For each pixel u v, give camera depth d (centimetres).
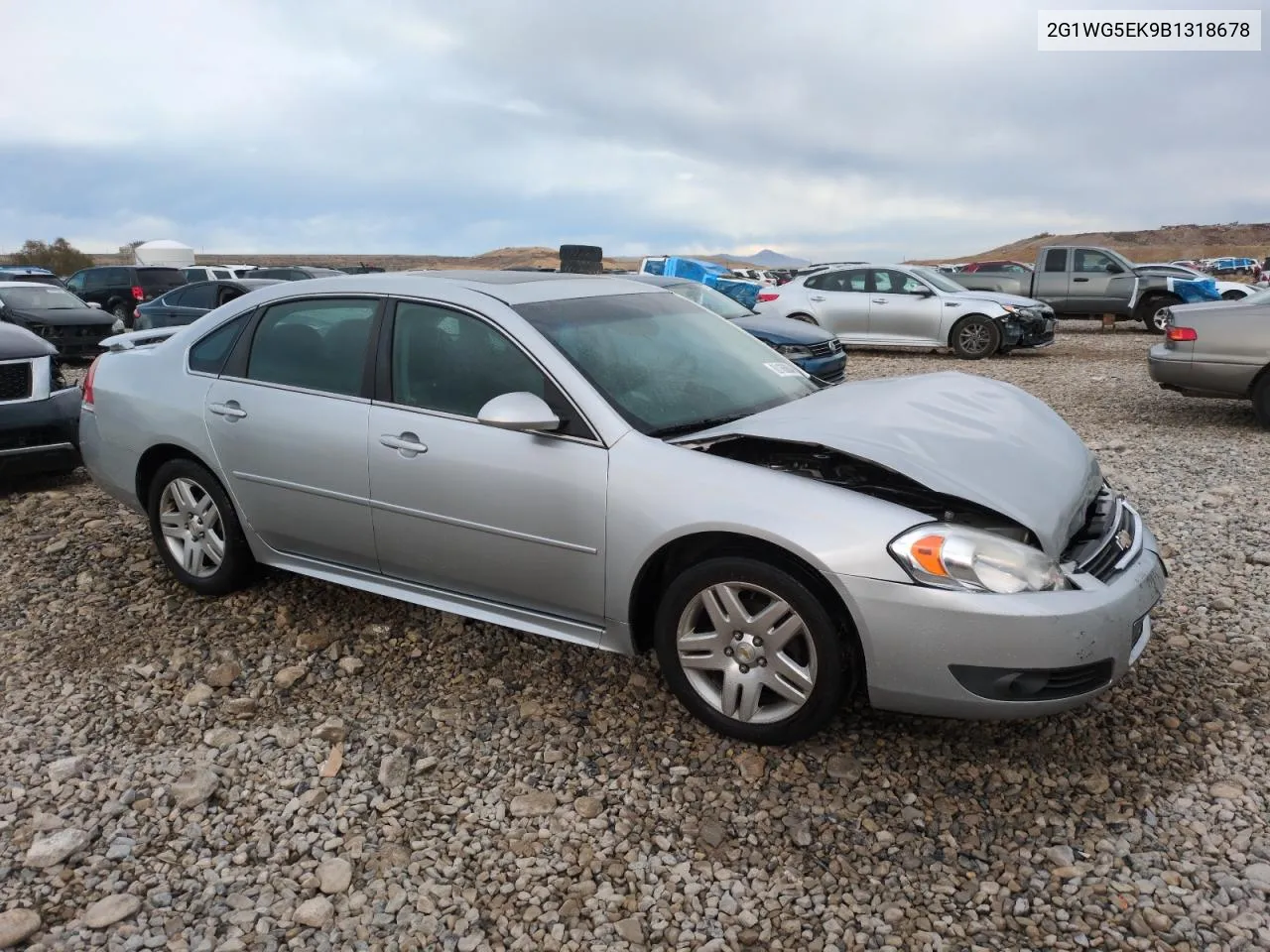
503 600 374
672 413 356
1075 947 243
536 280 420
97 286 2372
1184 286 1988
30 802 307
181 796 306
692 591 325
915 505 322
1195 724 341
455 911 260
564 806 303
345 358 402
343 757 332
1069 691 292
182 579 468
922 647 288
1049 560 292
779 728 318
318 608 451
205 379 441
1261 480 672
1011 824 290
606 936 250
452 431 364
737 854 280
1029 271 2125
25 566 512
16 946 246
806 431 322
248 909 260
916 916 255
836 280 1648
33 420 645
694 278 2027
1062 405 1053
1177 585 469
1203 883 262
